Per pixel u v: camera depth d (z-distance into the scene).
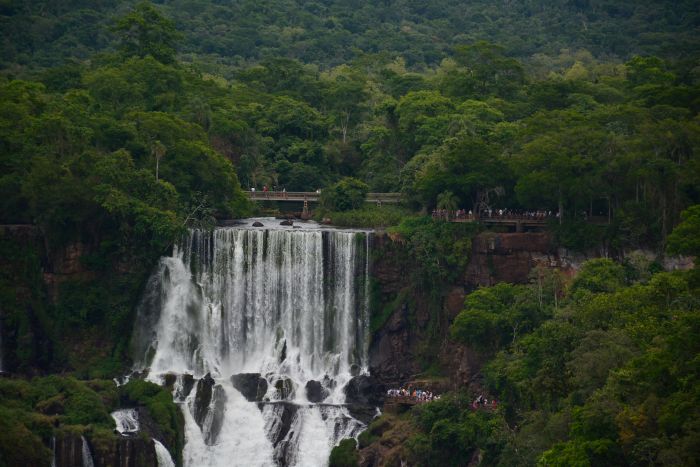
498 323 170.62
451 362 182.62
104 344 187.88
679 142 186.12
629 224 181.88
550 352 149.38
